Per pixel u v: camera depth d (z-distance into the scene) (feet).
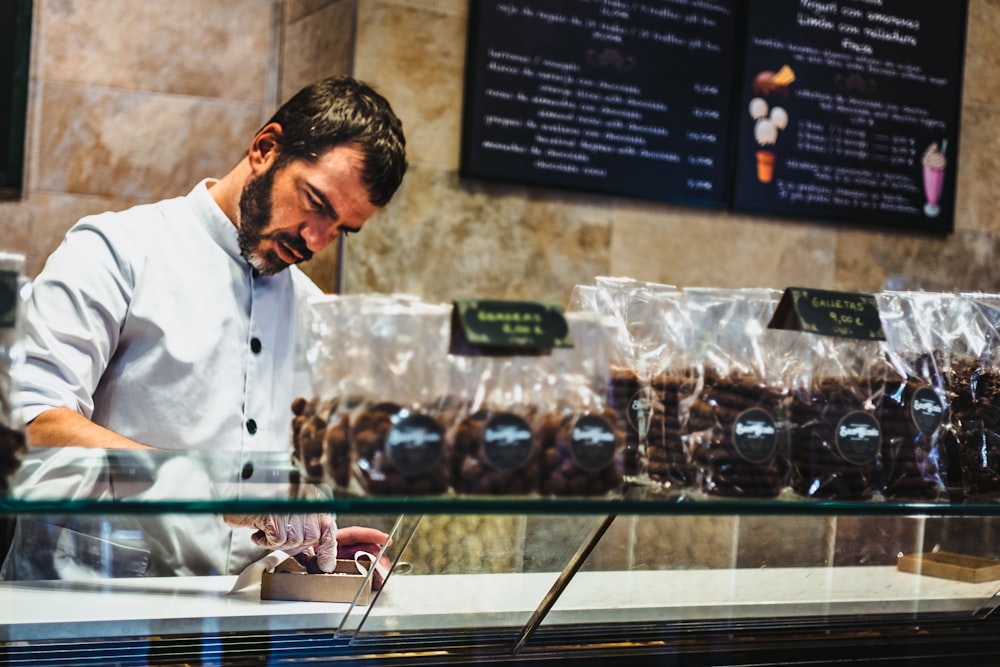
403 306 3.66
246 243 7.25
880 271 12.23
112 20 10.09
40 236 10.03
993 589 5.05
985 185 12.65
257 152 7.22
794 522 4.82
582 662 4.53
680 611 4.66
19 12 9.78
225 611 4.53
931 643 4.92
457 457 3.58
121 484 3.54
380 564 4.44
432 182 10.27
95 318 6.84
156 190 10.35
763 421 4.10
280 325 7.64
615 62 10.82
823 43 11.71
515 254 10.64
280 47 10.70
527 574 4.51
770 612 4.78
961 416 4.62
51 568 5.50
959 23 12.28
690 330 4.27
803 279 11.87
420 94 10.16
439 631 4.49
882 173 12.07
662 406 4.17
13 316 3.48
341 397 3.59
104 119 10.14
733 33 11.33
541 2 10.48
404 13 10.03
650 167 11.05
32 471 3.66
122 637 4.27
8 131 9.85
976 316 4.77
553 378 3.70
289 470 3.95
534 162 10.56
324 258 10.17
